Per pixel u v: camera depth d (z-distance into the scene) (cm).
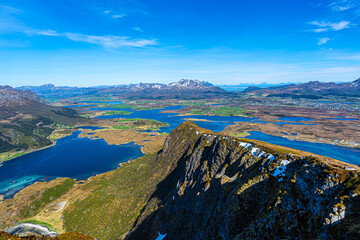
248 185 5509
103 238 10169
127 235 9631
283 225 4044
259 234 4275
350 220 3316
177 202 9281
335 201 3712
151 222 9688
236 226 5059
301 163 4909
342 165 4338
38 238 7612
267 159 5906
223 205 6012
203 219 6675
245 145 7694
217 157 8600
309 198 4134
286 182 4712
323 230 3544
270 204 4550
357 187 3622
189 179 9869
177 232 7700
